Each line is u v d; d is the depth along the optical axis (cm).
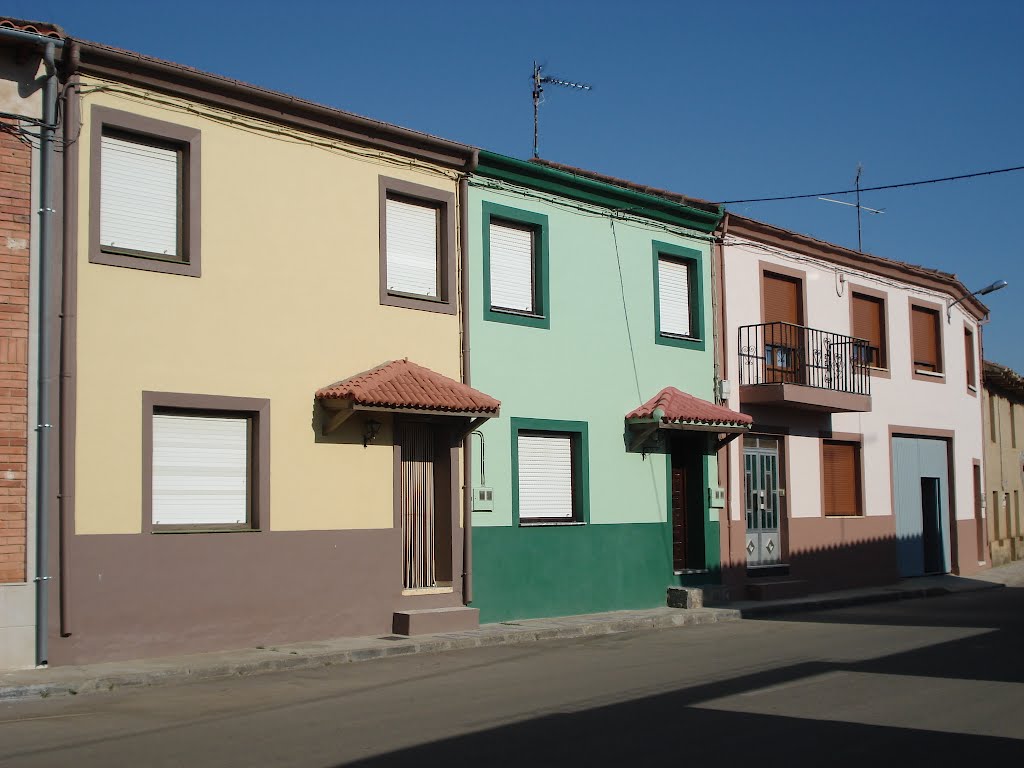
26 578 1145
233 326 1340
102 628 1195
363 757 776
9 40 1158
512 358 1670
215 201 1338
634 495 1845
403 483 1533
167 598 1252
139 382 1249
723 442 2005
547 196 1748
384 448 1491
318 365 1424
